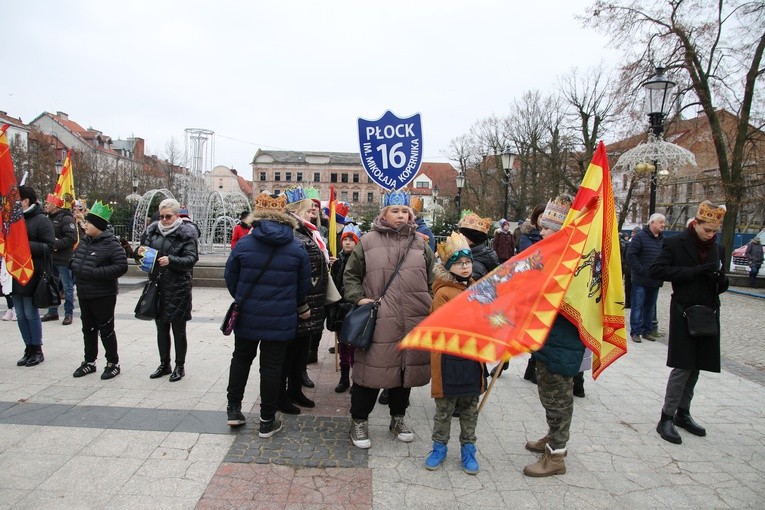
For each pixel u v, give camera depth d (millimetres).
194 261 4719
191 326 7195
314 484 3080
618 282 3318
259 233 3561
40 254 5008
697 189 30422
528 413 4387
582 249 2932
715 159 23109
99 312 4723
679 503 3006
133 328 6852
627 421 4270
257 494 2941
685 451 3719
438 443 3371
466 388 3213
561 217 3598
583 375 5070
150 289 4691
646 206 24234
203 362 5445
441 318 2746
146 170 43969
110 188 35406
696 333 3676
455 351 2641
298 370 4281
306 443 3633
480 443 3775
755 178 18359
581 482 3219
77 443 3488
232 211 19891
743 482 3273
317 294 4258
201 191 16156
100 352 5688
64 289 6934
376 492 3018
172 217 4715
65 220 6859
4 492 2863
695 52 16500
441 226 23547
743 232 28672
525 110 34094
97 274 4609
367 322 3438
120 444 3496
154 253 4531
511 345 2598
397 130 4625
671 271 3812
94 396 4355
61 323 7035
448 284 3428
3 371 4941
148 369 5141
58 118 53031
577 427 4125
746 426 4227
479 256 4543
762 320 9992
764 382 5508
